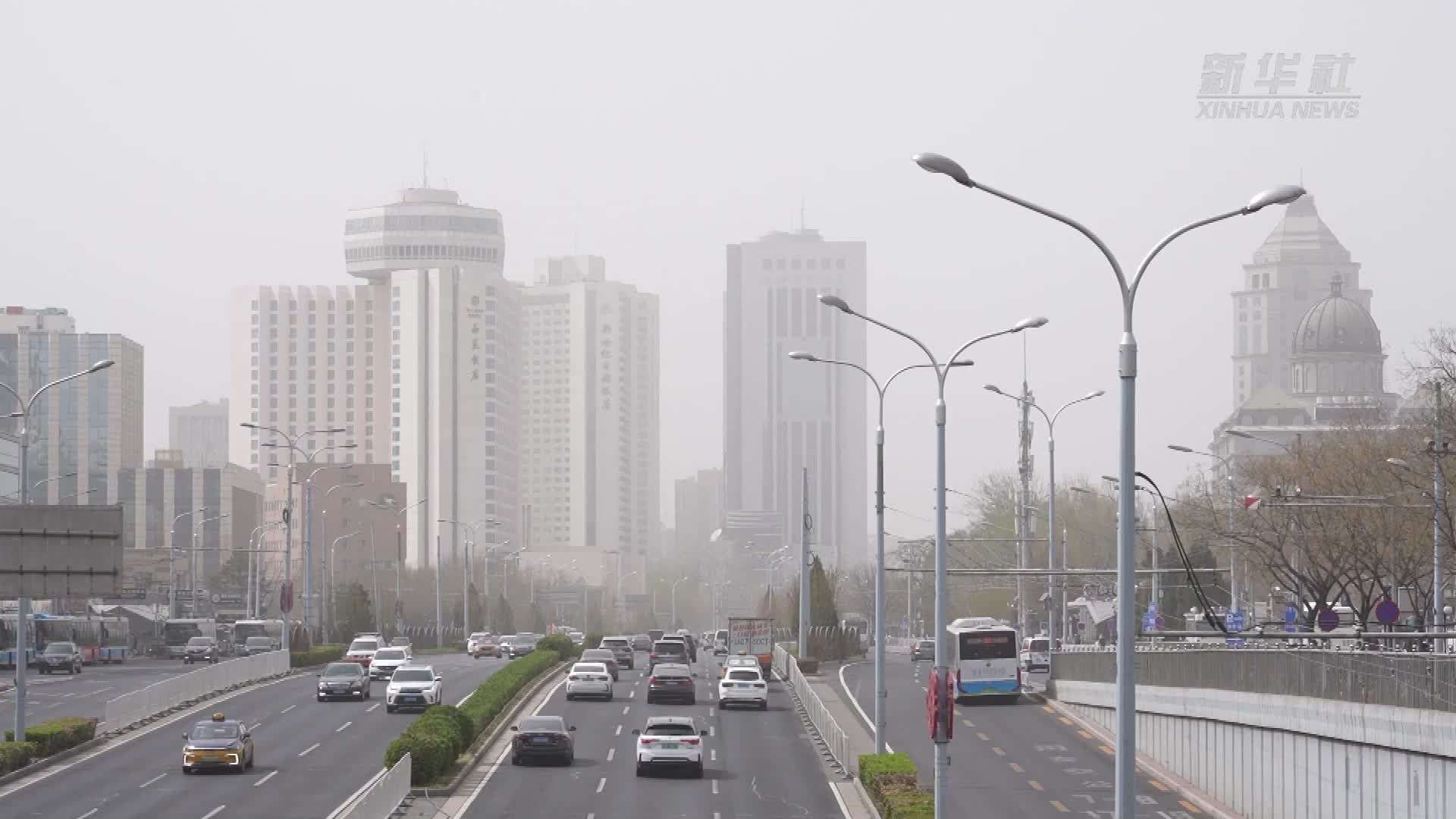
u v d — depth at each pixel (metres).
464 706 79.88
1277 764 58.50
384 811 51.69
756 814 56.38
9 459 168.25
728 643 121.31
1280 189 31.34
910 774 57.41
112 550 60.97
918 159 32.19
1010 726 84.00
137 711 79.88
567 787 62.16
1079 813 58.84
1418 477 83.00
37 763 64.75
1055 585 143.75
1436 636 51.12
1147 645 101.50
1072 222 32.19
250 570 174.25
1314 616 90.50
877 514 64.88
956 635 94.31
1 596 60.03
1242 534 98.31
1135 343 31.86
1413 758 47.91
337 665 94.31
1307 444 114.00
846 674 118.69
